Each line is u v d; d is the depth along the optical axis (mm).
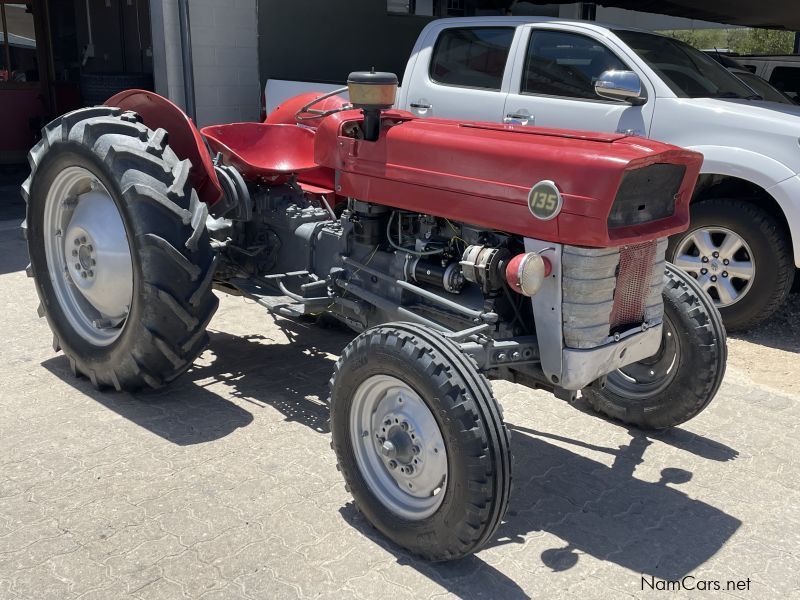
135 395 3910
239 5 8445
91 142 3662
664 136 5207
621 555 2793
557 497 3174
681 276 3547
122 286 3773
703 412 4039
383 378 2686
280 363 4426
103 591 2459
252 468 3240
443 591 2535
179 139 3961
